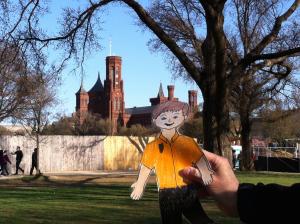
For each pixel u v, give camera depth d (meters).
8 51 17.84
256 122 45.66
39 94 35.44
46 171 42.69
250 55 18.69
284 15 19.22
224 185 1.83
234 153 46.97
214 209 13.70
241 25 31.70
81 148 44.91
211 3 17.36
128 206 15.34
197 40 32.25
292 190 1.59
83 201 17.05
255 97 37.56
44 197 18.73
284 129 60.94
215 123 18.44
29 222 12.00
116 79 122.75
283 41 24.86
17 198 18.27
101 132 91.50
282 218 1.58
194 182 2.00
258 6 29.62
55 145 43.44
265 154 55.31
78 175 35.44
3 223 11.80
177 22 32.19
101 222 11.99
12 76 31.91
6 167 36.38
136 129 84.19
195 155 2.01
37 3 17.91
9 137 40.94
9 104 36.12
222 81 18.22
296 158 46.19
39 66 18.44
